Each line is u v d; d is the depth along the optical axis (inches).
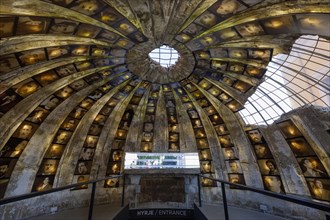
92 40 410.3
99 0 306.0
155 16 357.4
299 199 124.7
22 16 291.0
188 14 352.2
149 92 702.5
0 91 416.8
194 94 694.5
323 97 475.2
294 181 559.2
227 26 375.6
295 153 561.0
